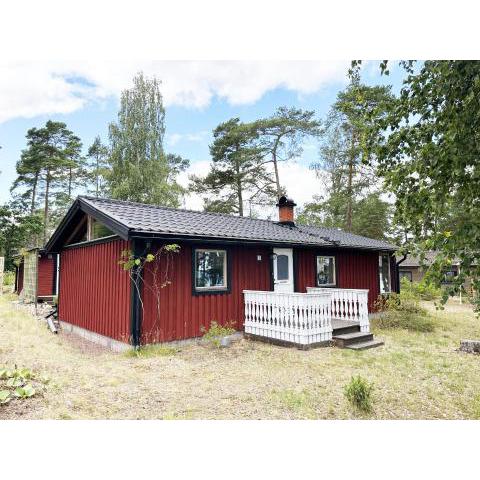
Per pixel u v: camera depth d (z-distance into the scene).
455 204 3.36
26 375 4.69
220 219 10.76
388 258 14.98
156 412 4.19
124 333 7.50
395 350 8.01
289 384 5.42
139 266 7.22
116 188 21.23
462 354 7.77
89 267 9.45
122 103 23.19
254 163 26.59
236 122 26.67
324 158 22.88
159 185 22.00
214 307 8.50
